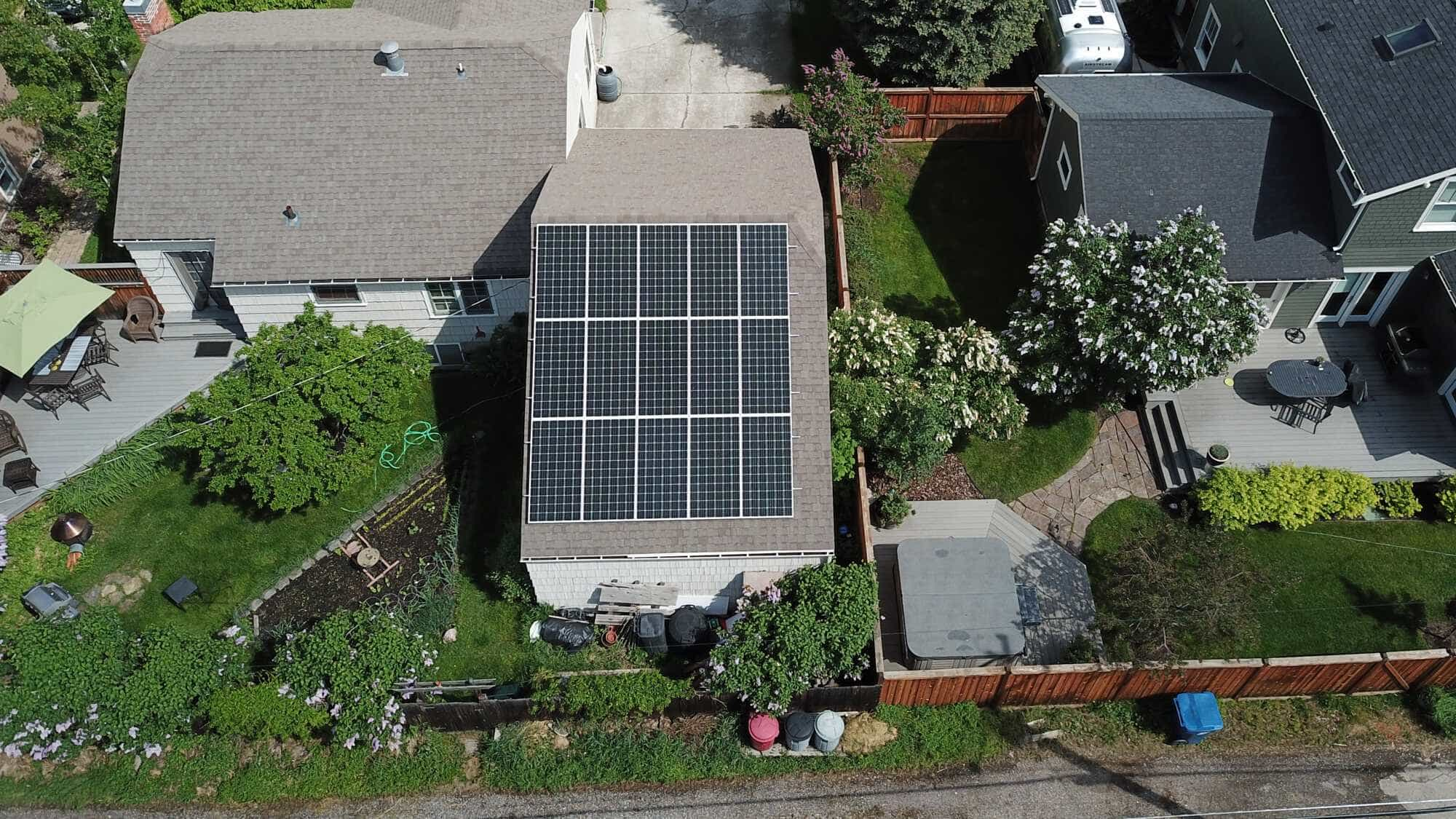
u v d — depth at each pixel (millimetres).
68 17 30453
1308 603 20375
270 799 18047
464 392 23938
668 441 18453
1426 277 22516
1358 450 22141
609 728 18484
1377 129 21250
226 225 22453
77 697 17500
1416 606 20281
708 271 19250
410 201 22609
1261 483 21156
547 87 23219
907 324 22016
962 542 19828
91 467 21906
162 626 20234
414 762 18219
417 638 18844
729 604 19828
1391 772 18312
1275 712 19016
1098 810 17828
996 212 27125
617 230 19406
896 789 18031
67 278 23047
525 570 20344
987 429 21531
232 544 21484
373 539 21625
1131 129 22891
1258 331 21703
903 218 26984
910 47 27109
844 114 26031
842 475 20281
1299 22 23359
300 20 25859
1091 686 18422
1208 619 18188
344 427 22125
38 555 21062
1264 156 22625
